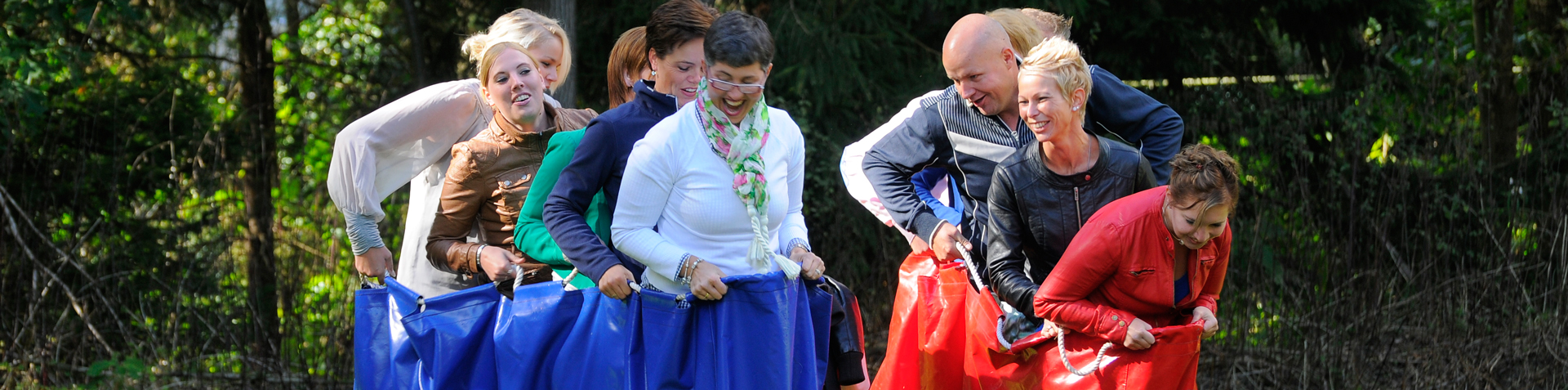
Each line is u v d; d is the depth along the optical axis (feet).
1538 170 50.26
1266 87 59.06
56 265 49.55
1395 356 45.37
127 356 46.60
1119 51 59.98
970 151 25.49
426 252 24.77
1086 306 22.56
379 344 23.27
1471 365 42.91
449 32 67.77
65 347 48.29
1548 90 55.83
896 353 27.09
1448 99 53.72
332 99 75.15
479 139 24.62
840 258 54.24
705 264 20.01
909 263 27.32
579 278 21.63
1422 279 45.47
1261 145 52.21
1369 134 50.44
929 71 57.67
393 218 52.11
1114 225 22.08
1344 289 45.75
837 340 23.24
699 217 20.24
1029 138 24.98
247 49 71.20
